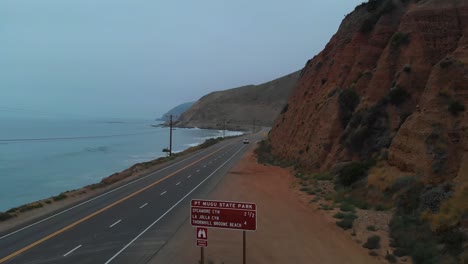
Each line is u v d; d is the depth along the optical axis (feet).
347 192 79.51
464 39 75.92
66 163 240.73
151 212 75.25
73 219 70.79
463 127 61.98
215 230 61.57
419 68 89.20
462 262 38.34
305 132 132.57
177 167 160.35
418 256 43.04
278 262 46.62
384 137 87.15
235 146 274.57
